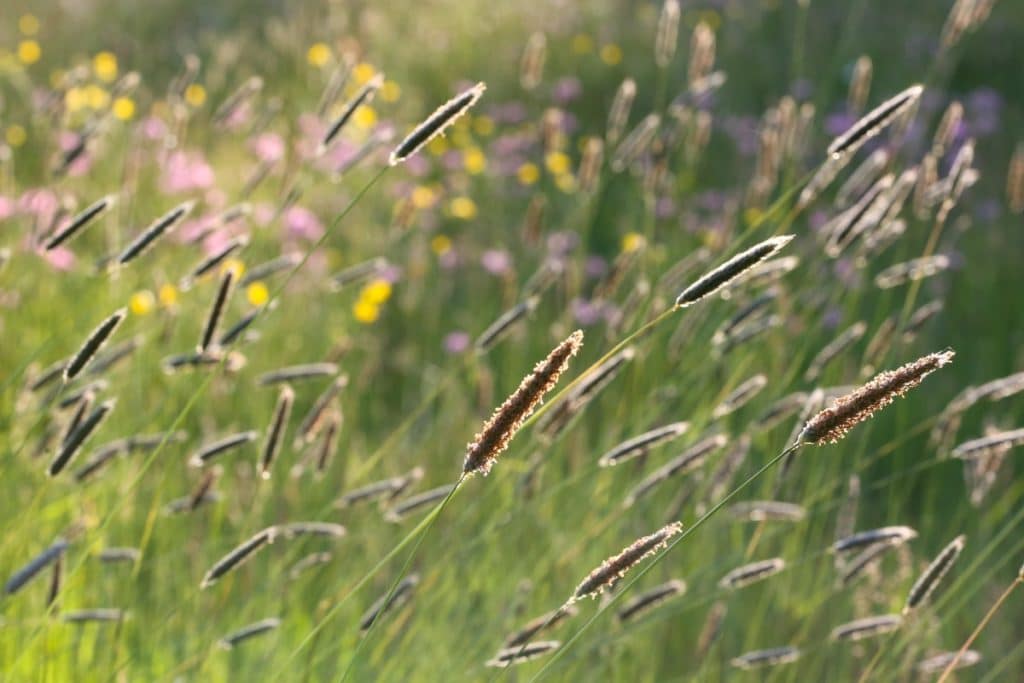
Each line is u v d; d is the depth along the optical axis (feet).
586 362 26.58
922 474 31.76
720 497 21.53
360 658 19.92
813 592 23.90
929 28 58.70
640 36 56.49
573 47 54.13
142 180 35.19
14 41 52.75
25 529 17.89
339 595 21.09
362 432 29.30
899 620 16.53
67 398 17.33
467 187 41.42
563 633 20.54
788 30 57.77
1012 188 22.62
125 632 19.06
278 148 36.47
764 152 24.03
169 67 53.36
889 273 21.77
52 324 26.08
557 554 21.18
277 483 24.48
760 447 26.11
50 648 18.19
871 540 15.31
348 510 24.17
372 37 51.29
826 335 32.68
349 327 32.96
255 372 28.94
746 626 23.58
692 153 27.35
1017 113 53.21
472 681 19.34
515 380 30.45
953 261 39.29
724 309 23.82
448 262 36.27
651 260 31.65
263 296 27.17
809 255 30.78
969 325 38.09
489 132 45.37
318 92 44.52
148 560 21.83
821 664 23.18
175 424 15.08
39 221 23.63
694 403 24.95
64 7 55.11
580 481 22.89
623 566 12.05
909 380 10.68
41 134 31.65
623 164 25.49
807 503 21.99
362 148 20.16
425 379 31.42
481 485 24.27
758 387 19.42
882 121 14.90
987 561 26.94
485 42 54.70
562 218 41.01
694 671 22.33
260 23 56.29
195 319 28.43
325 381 29.55
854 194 22.08
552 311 34.47
